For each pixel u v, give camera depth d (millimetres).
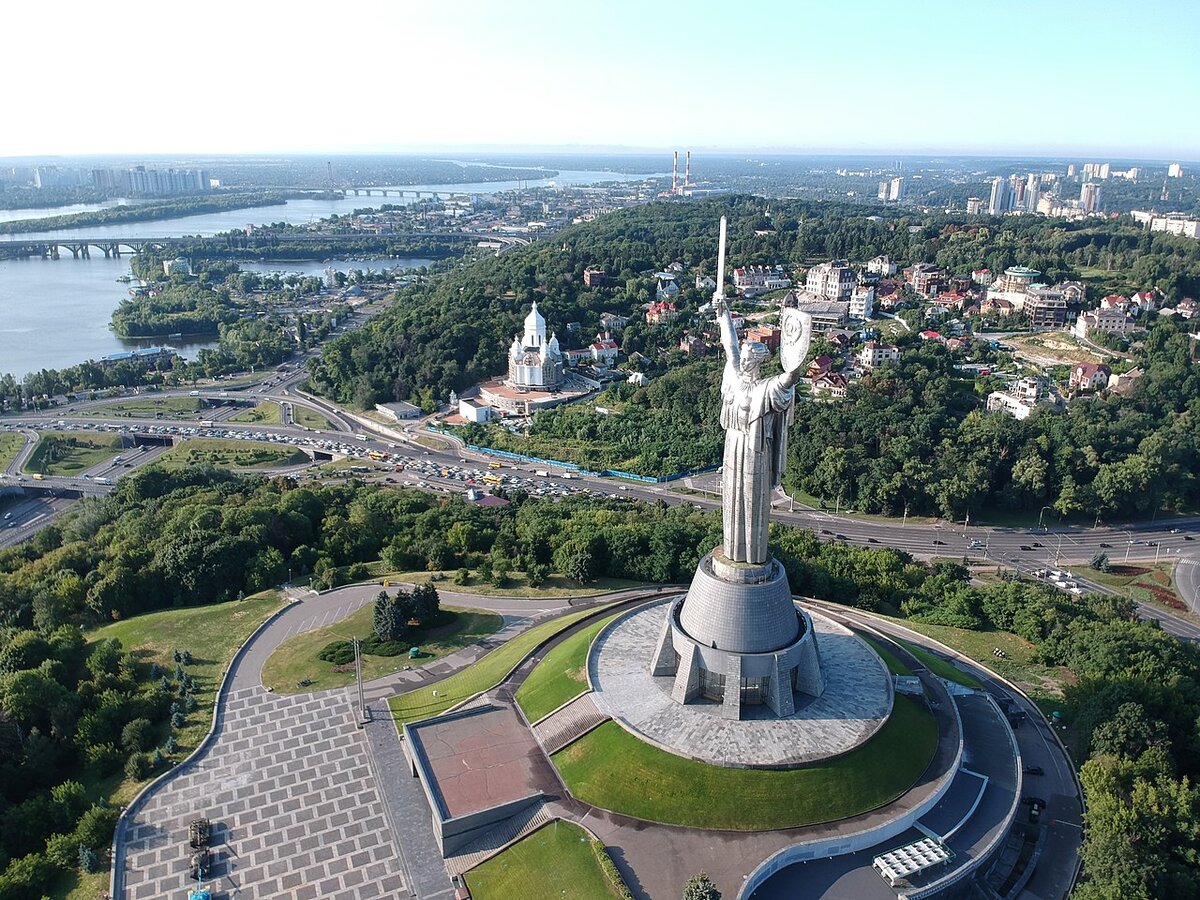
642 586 183250
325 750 128250
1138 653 140000
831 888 96875
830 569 189500
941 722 124500
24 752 124438
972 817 108625
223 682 146500
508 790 112000
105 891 103688
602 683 127062
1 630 164375
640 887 96188
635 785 109000
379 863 106625
